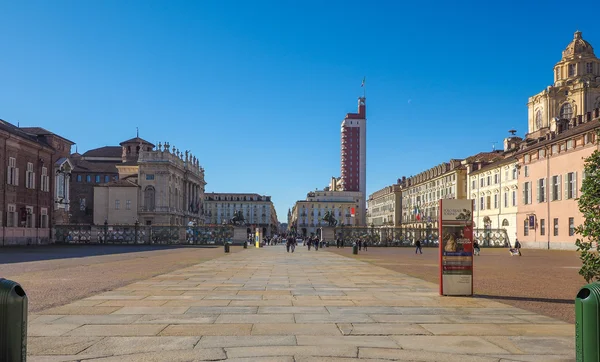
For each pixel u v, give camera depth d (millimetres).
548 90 93000
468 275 16609
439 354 8852
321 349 9109
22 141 66688
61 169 86438
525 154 72312
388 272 26859
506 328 11141
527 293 17500
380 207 173000
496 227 84812
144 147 129125
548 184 65750
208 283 20250
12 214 65312
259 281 21234
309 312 13078
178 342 9625
